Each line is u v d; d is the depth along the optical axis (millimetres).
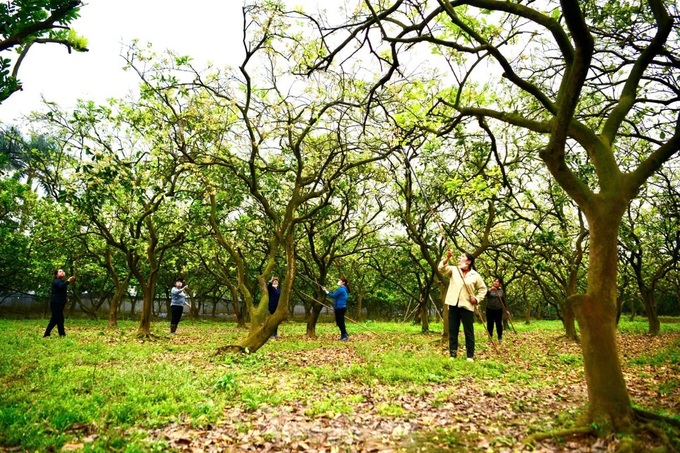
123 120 15008
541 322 35125
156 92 12781
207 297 36938
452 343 10406
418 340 15695
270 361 9961
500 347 13273
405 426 5398
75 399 6059
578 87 4477
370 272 30953
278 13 9383
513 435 4953
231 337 15797
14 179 18594
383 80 7645
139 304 41375
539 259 17797
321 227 18375
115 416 5410
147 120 13719
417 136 9172
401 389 7215
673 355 10984
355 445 4812
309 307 34812
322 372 8469
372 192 17844
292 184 17047
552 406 6188
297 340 15289
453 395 6824
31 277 26281
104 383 6977
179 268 27062
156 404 5906
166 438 4887
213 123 12094
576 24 4137
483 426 5336
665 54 7488
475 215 18141
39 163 17891
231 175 15070
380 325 27016
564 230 16188
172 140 13195
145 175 13484
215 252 20719
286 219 12156
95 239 20469
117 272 26188
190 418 5527
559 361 10539
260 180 16250
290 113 11656
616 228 4723
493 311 15008
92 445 4508
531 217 18422
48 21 3922
